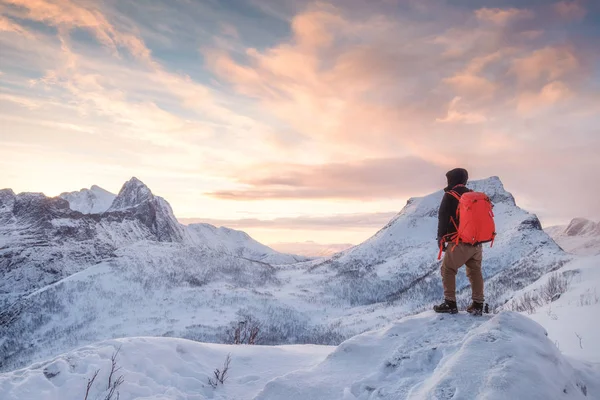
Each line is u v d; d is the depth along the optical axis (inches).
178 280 6747.1
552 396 129.6
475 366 143.5
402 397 154.6
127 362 208.5
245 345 279.0
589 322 412.5
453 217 215.0
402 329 212.4
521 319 178.2
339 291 7618.1
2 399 166.2
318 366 197.9
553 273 1309.1
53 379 186.5
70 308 5551.2
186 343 246.5
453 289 222.8
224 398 199.2
